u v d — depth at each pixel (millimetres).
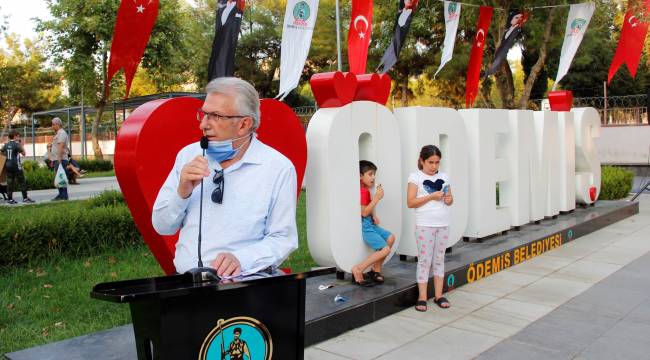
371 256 4980
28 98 37938
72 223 6629
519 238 7137
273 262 2082
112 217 7090
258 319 1933
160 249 4035
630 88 25422
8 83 35875
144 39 5234
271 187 2166
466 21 16188
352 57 8617
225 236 2105
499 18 15086
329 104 5008
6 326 4344
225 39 5395
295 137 4820
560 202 8812
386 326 4477
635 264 6543
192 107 4094
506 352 3953
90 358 3365
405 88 23609
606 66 24453
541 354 3916
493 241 6965
